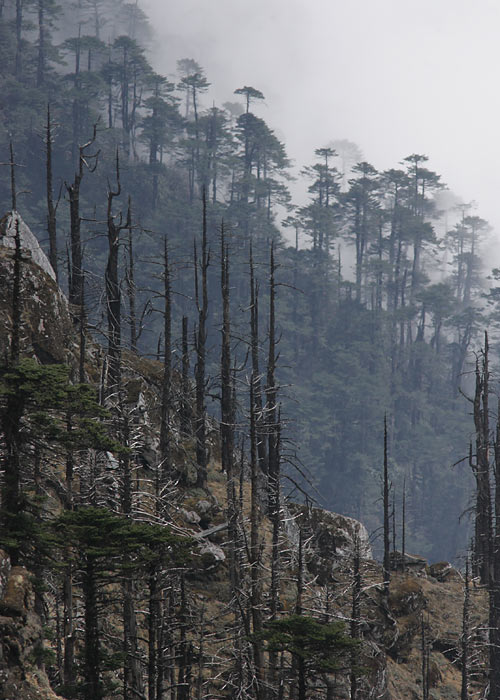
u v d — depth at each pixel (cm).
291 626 3800
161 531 3419
